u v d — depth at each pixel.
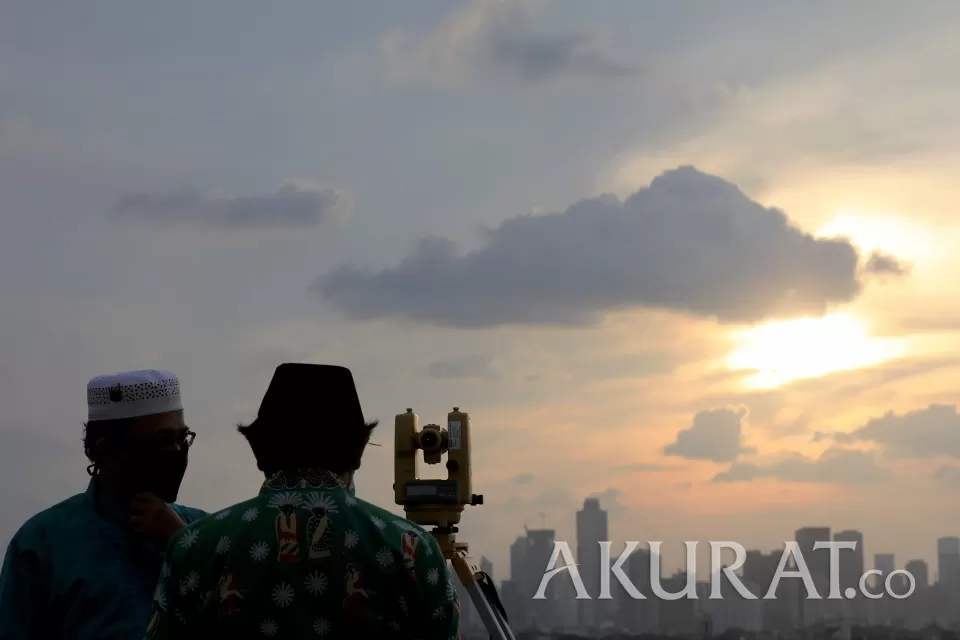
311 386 2.93
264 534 2.77
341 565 2.77
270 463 2.90
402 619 2.82
